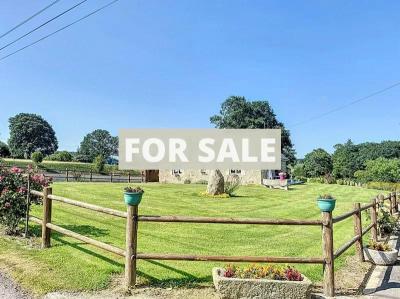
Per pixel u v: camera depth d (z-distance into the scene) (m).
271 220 5.51
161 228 10.41
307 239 9.96
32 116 101.06
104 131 121.69
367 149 93.00
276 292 4.95
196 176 35.91
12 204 8.30
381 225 10.82
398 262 7.67
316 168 73.56
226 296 4.97
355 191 35.25
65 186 21.66
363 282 6.25
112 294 5.19
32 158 47.53
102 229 9.59
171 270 6.24
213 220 5.52
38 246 7.43
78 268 6.09
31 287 5.42
